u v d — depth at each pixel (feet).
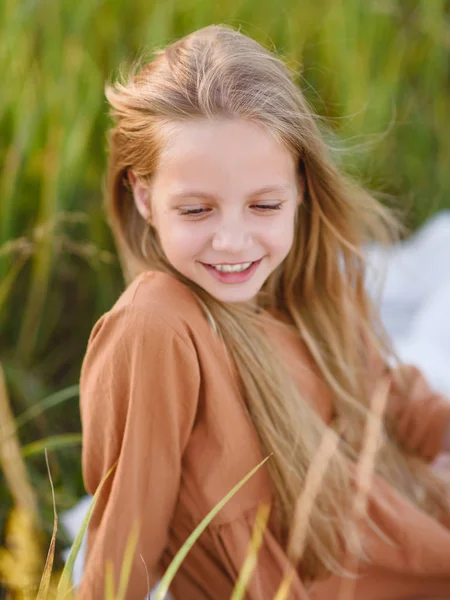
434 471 4.25
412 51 7.36
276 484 3.28
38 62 6.13
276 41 6.48
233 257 2.99
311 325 3.75
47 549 4.30
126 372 3.02
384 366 4.11
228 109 2.87
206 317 3.20
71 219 5.61
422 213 7.42
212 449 3.17
